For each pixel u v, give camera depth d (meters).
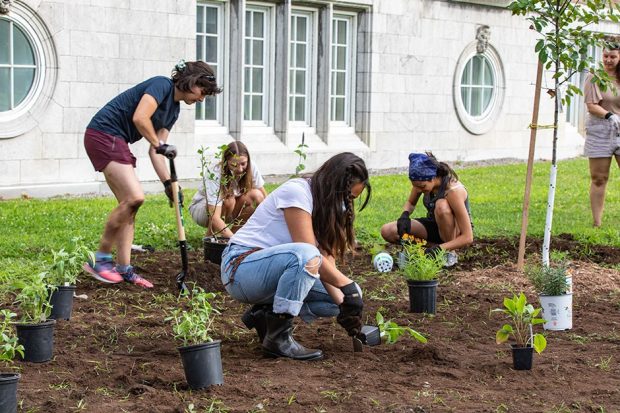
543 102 21.86
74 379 5.00
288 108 16.89
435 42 19.14
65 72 13.93
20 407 4.52
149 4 14.79
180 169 15.39
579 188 15.41
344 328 5.65
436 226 8.62
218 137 16.14
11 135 13.36
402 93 18.67
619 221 11.70
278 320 5.43
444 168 8.32
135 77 14.72
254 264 5.35
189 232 9.74
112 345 5.77
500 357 5.66
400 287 7.74
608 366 5.52
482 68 20.55
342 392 4.84
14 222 10.29
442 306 7.08
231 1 16.20
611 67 10.79
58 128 13.91
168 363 5.39
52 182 13.89
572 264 8.72
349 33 18.14
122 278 7.42
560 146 22.64
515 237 10.09
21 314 6.35
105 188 14.29
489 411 4.60
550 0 7.78
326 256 5.49
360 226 10.52
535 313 5.41
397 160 18.73
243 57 16.25
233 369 5.25
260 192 8.97
